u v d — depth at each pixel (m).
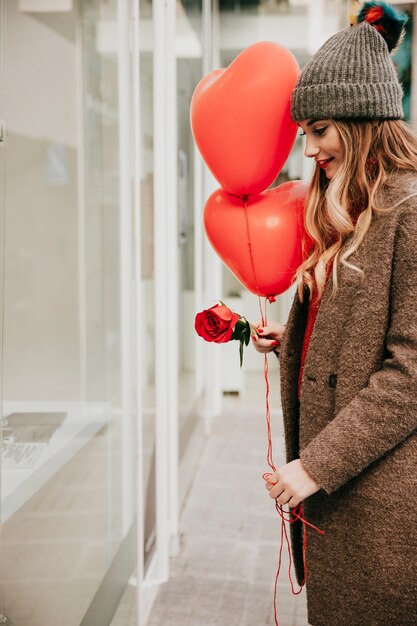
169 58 2.72
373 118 1.27
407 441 1.25
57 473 1.70
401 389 1.18
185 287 3.97
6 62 1.35
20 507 1.45
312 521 1.37
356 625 1.32
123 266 2.41
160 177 2.46
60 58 1.71
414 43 5.06
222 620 2.42
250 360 6.57
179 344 3.70
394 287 1.23
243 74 1.37
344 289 1.27
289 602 2.54
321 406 1.31
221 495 3.55
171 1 2.72
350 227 1.29
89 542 1.97
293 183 1.53
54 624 1.65
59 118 1.71
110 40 2.20
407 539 1.25
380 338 1.25
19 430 1.44
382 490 1.25
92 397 2.04
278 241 1.45
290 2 5.28
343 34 1.30
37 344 1.57
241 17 5.32
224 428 4.75
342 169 1.29
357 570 1.30
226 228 1.49
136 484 2.29
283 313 6.09
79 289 1.90
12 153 1.41
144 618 2.38
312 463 1.23
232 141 1.40
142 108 2.60
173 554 2.89
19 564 1.45
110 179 2.25
